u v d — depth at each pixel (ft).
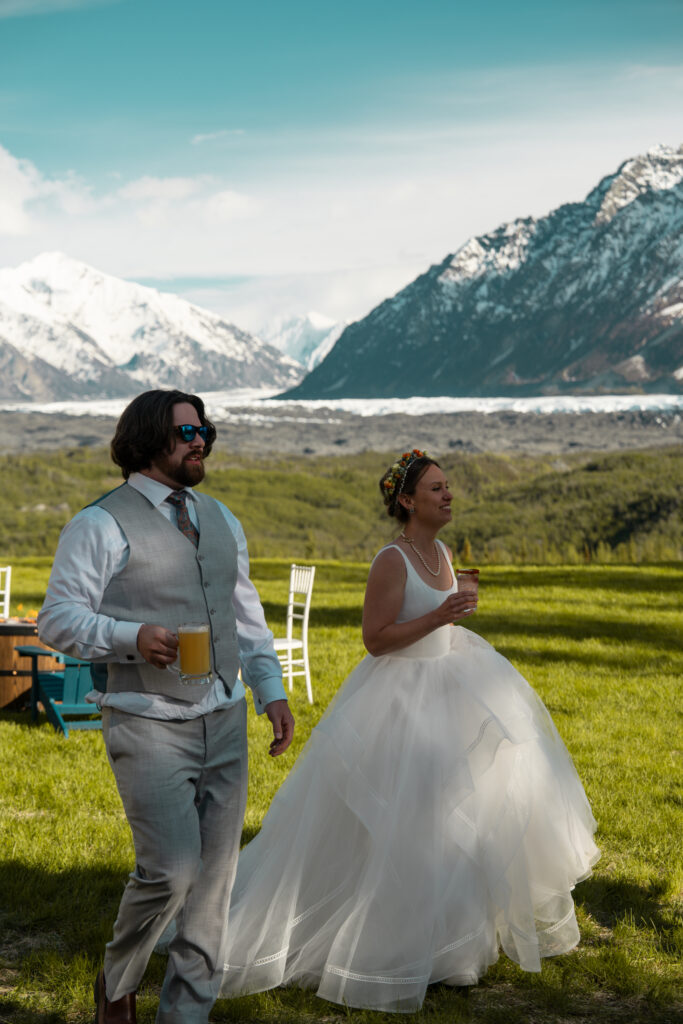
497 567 109.60
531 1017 11.91
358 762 12.71
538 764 13.39
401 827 12.30
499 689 13.46
